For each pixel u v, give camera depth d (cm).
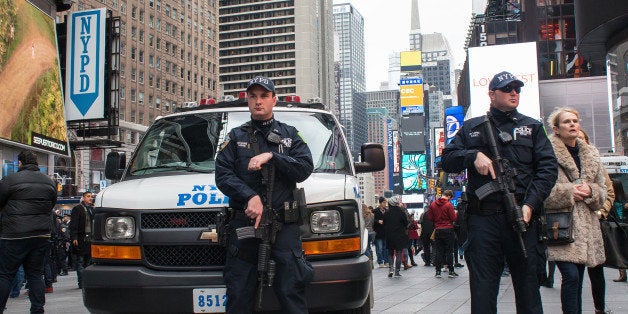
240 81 16688
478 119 452
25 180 696
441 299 920
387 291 1062
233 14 16875
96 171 6431
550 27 7262
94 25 2775
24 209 691
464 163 437
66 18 2809
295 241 398
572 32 7238
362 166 594
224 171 399
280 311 432
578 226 537
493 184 429
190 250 457
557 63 7188
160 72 8038
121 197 479
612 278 1115
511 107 445
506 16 9150
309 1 16512
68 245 1869
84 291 469
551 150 440
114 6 7025
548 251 535
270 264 381
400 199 1407
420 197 17062
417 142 18088
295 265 395
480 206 436
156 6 7988
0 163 2200
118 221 468
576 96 5872
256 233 383
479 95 6400
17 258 688
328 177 513
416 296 970
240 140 409
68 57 2797
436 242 1377
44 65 2500
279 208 396
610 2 3350
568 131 544
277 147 407
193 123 602
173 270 457
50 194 713
